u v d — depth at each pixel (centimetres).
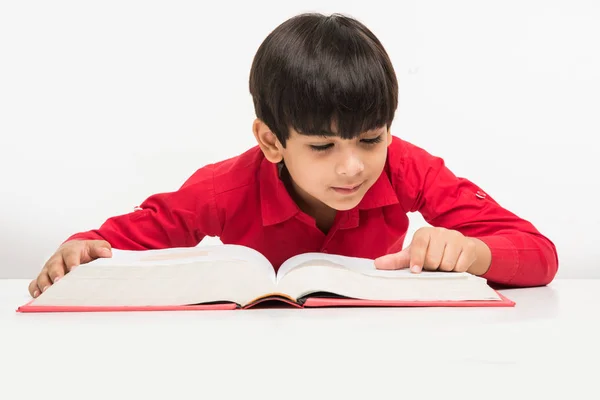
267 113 131
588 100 261
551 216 253
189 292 109
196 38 262
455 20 262
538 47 262
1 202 252
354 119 120
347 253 156
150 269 111
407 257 121
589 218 251
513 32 262
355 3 264
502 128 262
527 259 135
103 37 261
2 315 105
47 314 106
